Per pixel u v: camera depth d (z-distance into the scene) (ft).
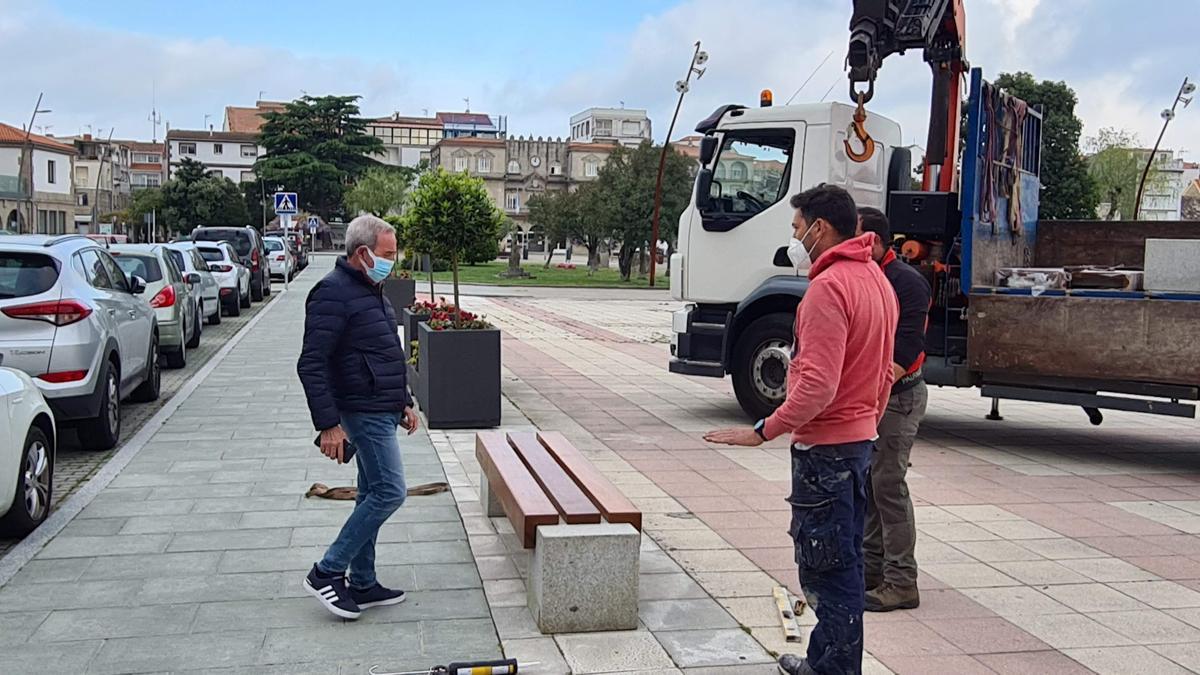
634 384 45.14
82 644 15.08
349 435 16.03
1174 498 26.00
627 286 142.41
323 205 296.92
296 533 20.67
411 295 72.33
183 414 34.76
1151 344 27.66
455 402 32.30
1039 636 16.29
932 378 31.22
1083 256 35.86
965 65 34.68
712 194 35.19
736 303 35.06
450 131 431.84
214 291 70.03
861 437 13.03
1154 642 16.15
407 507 22.81
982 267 31.01
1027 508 24.62
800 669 13.65
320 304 15.57
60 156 262.88
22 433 20.15
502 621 16.24
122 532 20.67
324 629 15.79
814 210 13.21
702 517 22.81
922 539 21.74
